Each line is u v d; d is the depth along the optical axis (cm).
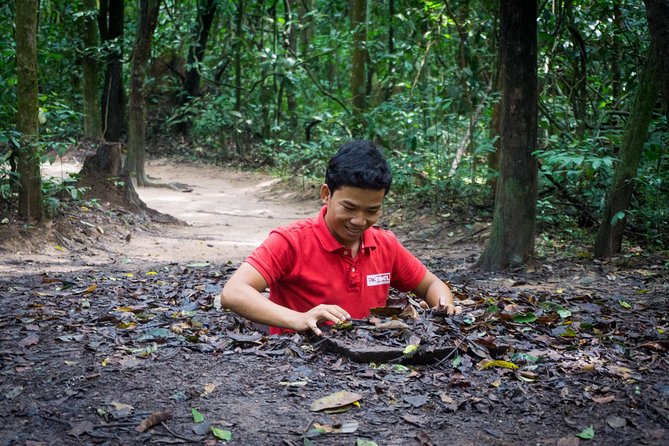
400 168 1135
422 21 1264
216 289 513
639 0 961
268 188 1599
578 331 381
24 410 259
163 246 864
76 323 396
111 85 2145
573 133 957
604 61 998
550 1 966
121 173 1050
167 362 314
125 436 238
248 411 260
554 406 268
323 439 238
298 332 337
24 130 762
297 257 328
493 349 323
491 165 1095
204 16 2044
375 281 342
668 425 251
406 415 257
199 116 2108
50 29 1939
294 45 2027
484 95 1023
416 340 313
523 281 632
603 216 754
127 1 2414
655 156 827
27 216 775
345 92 2302
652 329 395
